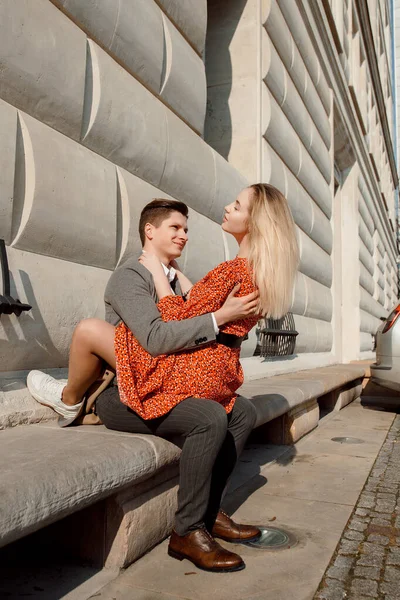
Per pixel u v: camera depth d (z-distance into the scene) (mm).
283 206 2115
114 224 3105
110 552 1973
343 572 2008
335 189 13656
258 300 2051
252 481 3326
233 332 2072
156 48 3678
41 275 2547
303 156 7797
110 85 3162
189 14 4219
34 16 2582
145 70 3596
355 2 14867
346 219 13852
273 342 6270
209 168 4422
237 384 2225
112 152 3236
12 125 2422
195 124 4375
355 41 15547
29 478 1436
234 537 2275
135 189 3361
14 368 2428
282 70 6797
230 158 5992
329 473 3562
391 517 2660
